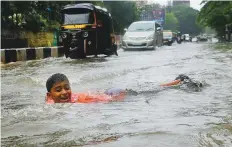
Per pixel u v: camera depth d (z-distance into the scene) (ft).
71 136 9.23
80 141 8.70
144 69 30.91
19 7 91.45
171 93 16.63
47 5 106.93
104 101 14.94
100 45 60.34
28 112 12.70
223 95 16.11
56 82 14.80
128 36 77.46
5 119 11.74
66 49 58.29
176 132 9.05
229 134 8.70
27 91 20.07
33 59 60.95
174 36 162.50
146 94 16.40
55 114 12.31
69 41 57.62
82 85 21.63
